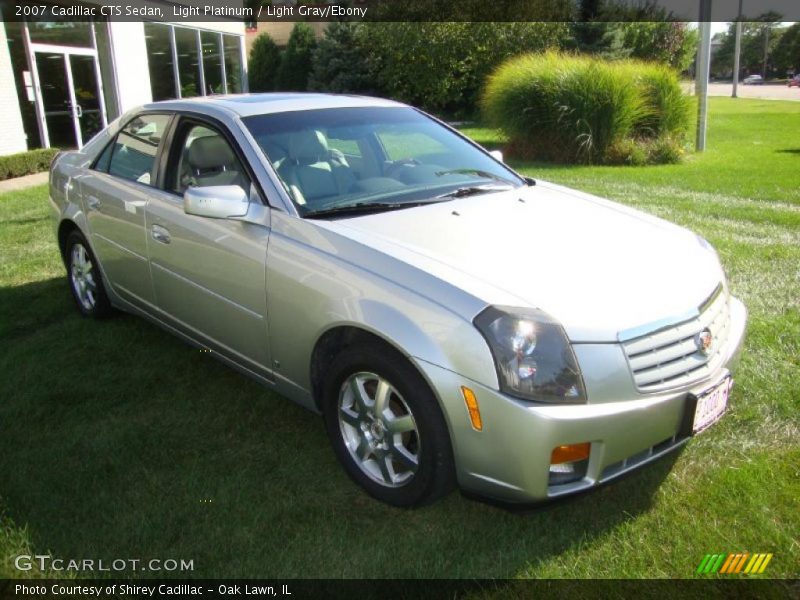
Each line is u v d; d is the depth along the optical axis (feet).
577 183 33.83
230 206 10.36
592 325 8.18
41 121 46.24
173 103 13.53
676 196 29.27
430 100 76.74
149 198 12.85
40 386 12.88
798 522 8.93
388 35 75.20
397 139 13.10
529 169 40.32
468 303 8.26
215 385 12.92
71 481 10.01
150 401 12.35
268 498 9.64
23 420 11.71
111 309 15.80
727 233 22.21
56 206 16.16
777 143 50.14
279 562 8.43
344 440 9.81
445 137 13.99
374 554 8.55
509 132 46.34
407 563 8.41
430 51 73.36
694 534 8.77
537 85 44.47
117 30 52.85
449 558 8.49
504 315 8.07
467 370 8.06
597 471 8.15
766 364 12.97
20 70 44.73
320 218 10.36
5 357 14.10
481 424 8.07
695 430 8.75
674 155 42.09
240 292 10.90
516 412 7.85
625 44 85.05
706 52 44.80
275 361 10.69
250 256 10.59
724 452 10.43
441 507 9.46
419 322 8.44
